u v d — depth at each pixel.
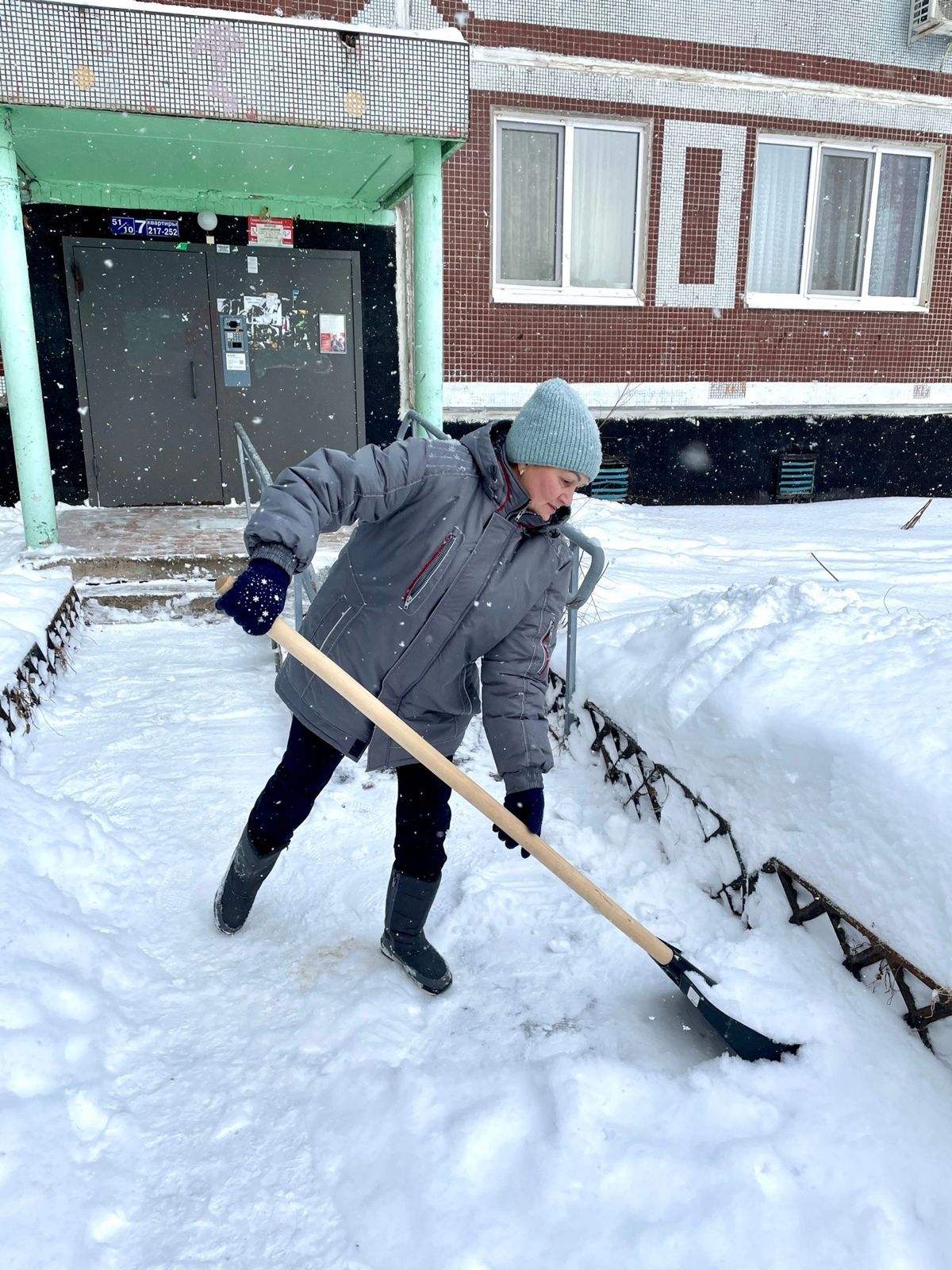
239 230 7.01
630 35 7.93
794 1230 1.38
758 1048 1.74
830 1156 1.50
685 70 8.16
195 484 7.29
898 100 8.91
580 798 2.97
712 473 9.18
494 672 1.93
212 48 4.40
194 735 3.37
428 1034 1.90
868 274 9.45
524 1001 2.02
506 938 2.26
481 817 2.91
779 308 8.99
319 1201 1.47
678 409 8.90
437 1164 1.51
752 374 9.07
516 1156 1.54
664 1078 1.69
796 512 8.76
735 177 8.58
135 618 4.79
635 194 8.46
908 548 6.71
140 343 6.96
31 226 6.57
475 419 8.29
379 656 1.80
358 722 1.86
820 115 8.72
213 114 4.47
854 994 1.85
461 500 1.70
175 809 2.81
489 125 7.74
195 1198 1.46
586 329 8.42
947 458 10.02
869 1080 1.66
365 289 7.44
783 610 2.78
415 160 5.12
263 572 1.47
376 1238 1.39
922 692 2.01
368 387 7.61
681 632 2.94
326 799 2.95
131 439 7.09
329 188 6.71
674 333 8.73
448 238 7.83
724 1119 1.59
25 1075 1.59
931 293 9.55
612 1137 1.55
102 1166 1.50
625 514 8.16
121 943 2.11
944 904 1.67
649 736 2.66
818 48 8.53
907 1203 1.43
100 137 5.27
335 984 2.04
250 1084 1.72
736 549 6.68
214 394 7.20
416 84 4.75
